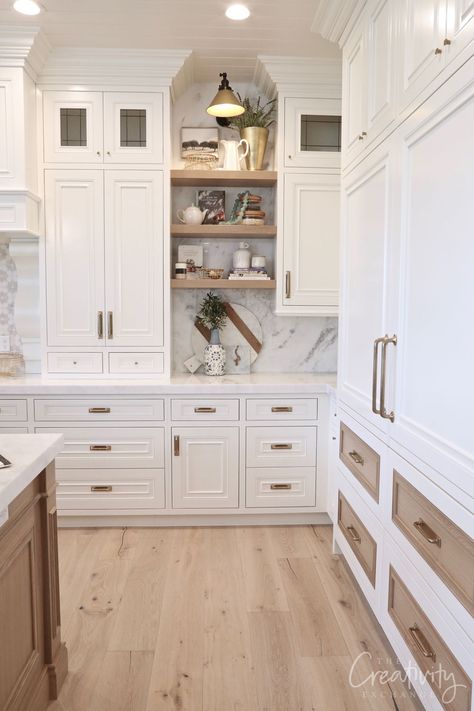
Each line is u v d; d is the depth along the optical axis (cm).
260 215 331
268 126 341
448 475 141
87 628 215
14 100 287
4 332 348
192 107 345
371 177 207
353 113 233
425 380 156
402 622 177
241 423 309
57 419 304
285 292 327
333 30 247
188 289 355
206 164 335
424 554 158
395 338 180
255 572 261
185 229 322
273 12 259
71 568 264
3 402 302
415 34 162
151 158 313
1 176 290
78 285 318
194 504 312
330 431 304
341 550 262
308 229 325
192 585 248
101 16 263
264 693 180
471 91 126
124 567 265
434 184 149
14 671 148
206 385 304
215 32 280
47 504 171
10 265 344
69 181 312
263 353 362
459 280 134
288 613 227
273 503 315
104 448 306
